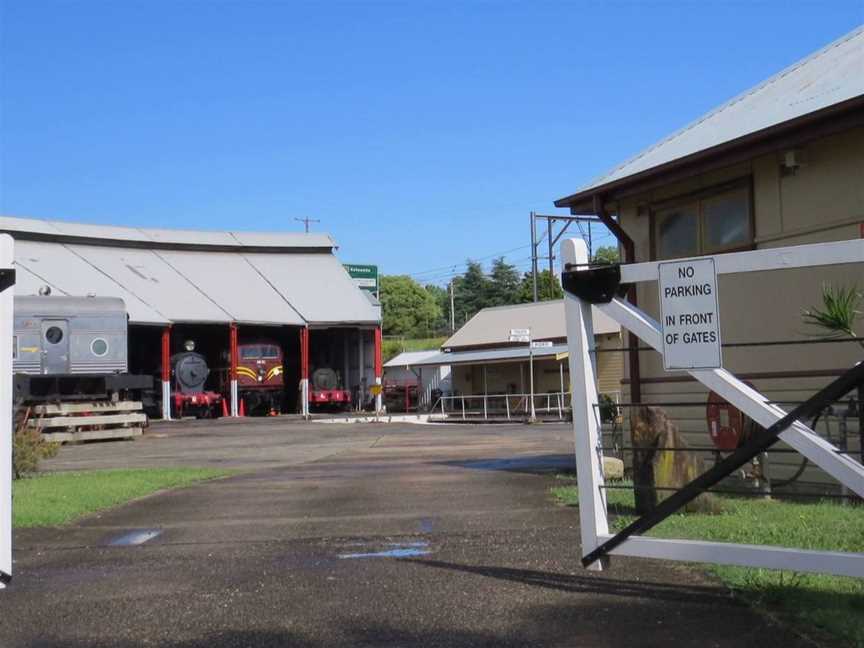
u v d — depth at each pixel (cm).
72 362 2861
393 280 10281
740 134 1077
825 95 1038
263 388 4275
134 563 752
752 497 993
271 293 4553
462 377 4634
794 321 1083
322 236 5141
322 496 1156
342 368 4903
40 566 750
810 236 1059
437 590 626
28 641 541
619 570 660
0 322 637
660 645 492
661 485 859
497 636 520
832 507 898
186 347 4125
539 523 877
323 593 630
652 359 1305
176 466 1733
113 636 546
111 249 4453
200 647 521
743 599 571
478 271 10869
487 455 1744
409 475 1384
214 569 718
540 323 4403
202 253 4762
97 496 1169
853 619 516
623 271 608
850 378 516
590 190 1319
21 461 1423
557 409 3834
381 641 520
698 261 568
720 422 1155
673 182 1198
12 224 4116
